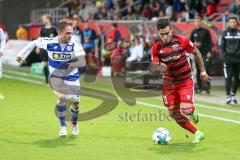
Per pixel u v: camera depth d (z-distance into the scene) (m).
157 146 23.19
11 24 84.31
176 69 23.27
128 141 24.22
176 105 23.81
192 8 61.03
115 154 21.61
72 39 24.80
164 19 22.86
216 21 56.53
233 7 55.19
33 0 84.19
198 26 42.09
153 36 51.53
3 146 22.92
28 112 32.41
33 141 24.03
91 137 25.09
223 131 27.05
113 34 55.44
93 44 56.88
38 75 56.12
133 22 57.81
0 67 32.16
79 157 21.06
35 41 24.67
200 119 30.77
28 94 40.94
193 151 22.25
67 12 76.06
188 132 26.45
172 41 23.19
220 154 21.77
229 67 37.06
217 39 51.84
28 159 20.66
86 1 74.88
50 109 33.59
